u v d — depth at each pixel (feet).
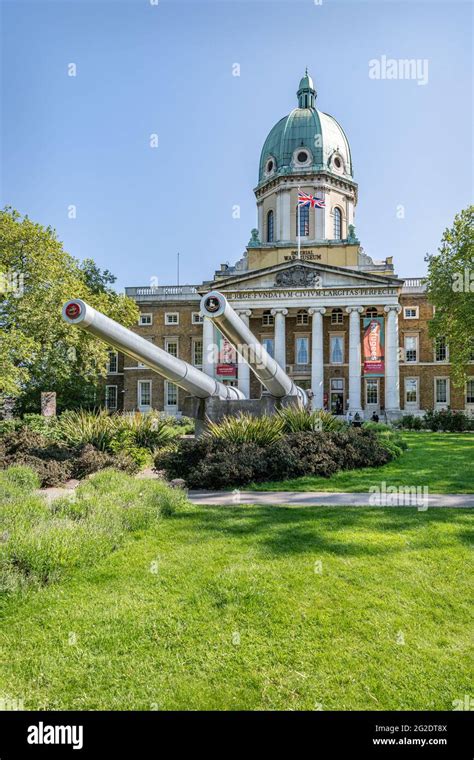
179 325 173.37
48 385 115.85
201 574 18.45
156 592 17.15
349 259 160.45
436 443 70.33
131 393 171.12
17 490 30.19
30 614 15.76
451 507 28.73
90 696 12.09
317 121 170.60
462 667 12.95
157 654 13.65
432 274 109.09
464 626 14.89
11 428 64.44
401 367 160.97
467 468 44.34
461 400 156.35
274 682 12.51
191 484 36.19
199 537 22.82
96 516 23.17
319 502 30.63
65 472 39.55
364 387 157.38
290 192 166.61
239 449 40.75
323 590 17.03
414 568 18.80
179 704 11.76
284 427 49.34
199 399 53.67
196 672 12.91
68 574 18.42
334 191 169.27
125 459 41.88
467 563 19.27
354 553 20.39
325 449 42.73
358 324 148.56
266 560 19.76
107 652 13.75
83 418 53.21
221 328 42.27
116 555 20.54
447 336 110.93
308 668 13.00
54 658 13.47
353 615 15.47
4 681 12.57
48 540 18.81
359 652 13.65
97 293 141.38
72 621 15.30
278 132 173.06
